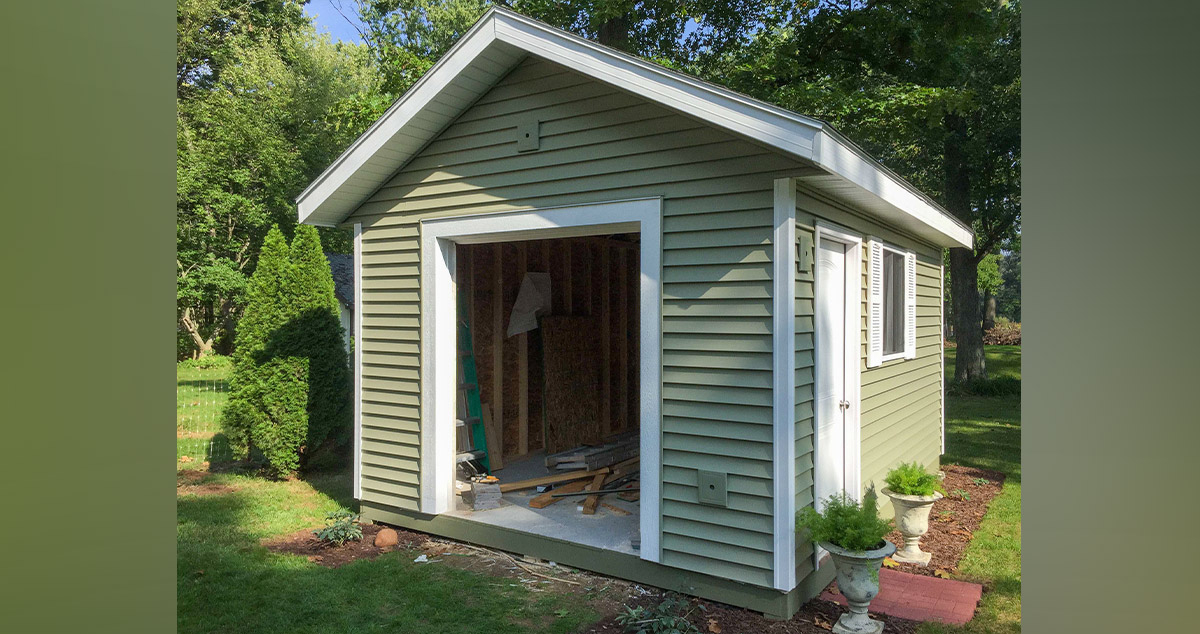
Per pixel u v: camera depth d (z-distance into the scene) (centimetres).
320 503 800
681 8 1638
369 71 2645
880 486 714
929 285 970
